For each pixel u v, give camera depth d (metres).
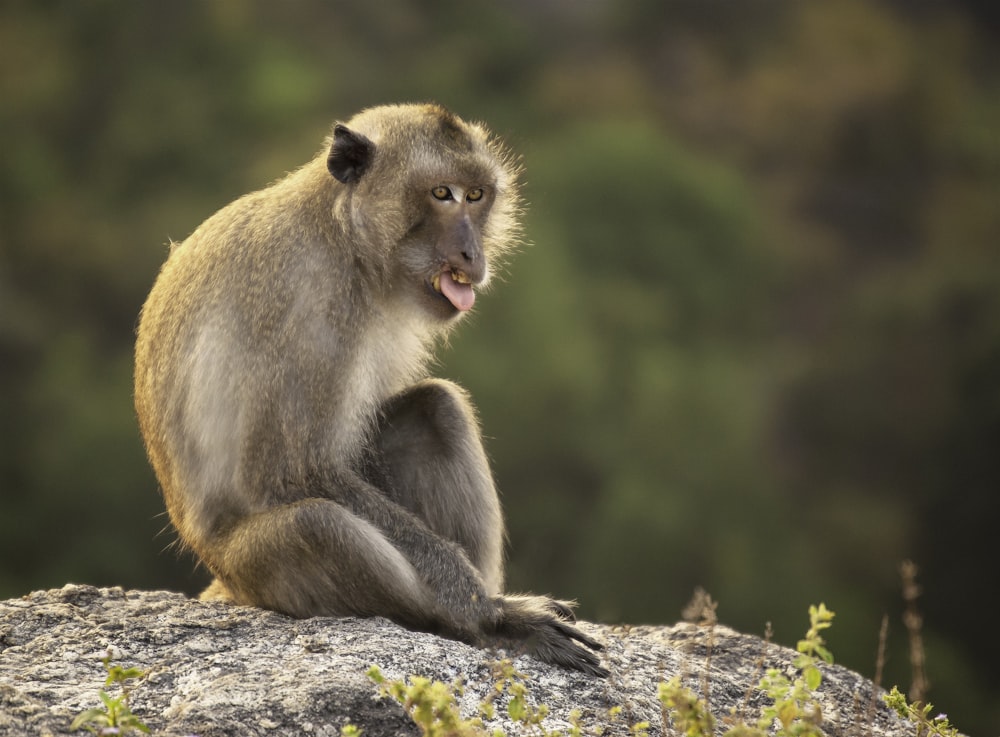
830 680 7.02
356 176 7.04
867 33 77.88
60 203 48.66
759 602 36.59
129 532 35.69
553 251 45.44
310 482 6.65
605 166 52.88
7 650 6.09
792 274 60.75
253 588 6.59
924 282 55.84
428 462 7.36
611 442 39.12
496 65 68.31
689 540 36.69
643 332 46.31
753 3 79.75
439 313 7.18
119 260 46.31
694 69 75.44
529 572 36.12
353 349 6.85
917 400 50.25
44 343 43.00
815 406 51.03
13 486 37.31
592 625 7.26
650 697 6.31
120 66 56.25
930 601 43.22
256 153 51.56
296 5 63.34
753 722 6.35
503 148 8.08
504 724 5.86
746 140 71.19
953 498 45.59
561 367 39.28
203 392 6.78
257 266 6.79
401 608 6.45
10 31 55.66
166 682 5.82
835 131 72.25
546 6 78.88
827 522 46.00
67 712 5.44
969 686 36.03
